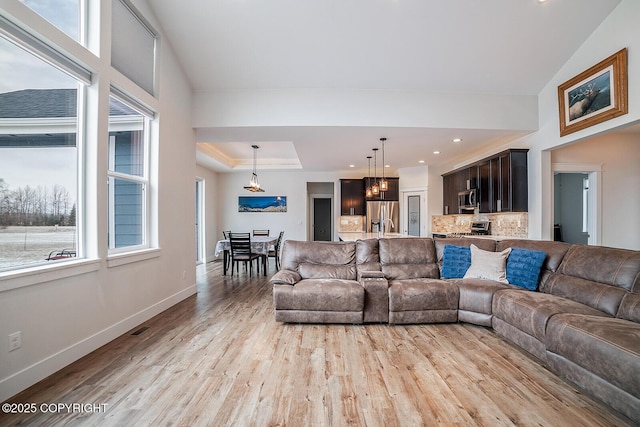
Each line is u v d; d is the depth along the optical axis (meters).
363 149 5.85
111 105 2.94
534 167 4.59
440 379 2.11
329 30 3.54
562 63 3.97
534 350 2.40
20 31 1.94
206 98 4.36
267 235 8.28
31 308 1.97
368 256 3.83
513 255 3.41
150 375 2.13
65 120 2.37
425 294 3.19
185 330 3.01
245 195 8.76
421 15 3.36
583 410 1.76
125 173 3.15
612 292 2.37
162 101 3.61
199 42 3.72
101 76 2.58
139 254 3.11
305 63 3.96
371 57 3.86
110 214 2.93
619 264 2.46
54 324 2.14
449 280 3.47
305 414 1.72
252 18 3.43
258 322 3.26
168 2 3.30
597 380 1.81
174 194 3.91
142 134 3.45
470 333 2.97
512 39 3.63
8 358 1.83
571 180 6.94
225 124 4.34
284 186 8.76
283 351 2.54
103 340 2.62
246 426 1.62
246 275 5.98
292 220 8.74
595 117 3.49
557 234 7.17
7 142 1.94
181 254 4.09
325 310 3.17
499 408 1.78
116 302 2.80
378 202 8.20
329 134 4.76
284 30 3.55
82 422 1.63
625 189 4.62
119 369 2.21
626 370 1.64
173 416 1.69
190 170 4.33
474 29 3.50
